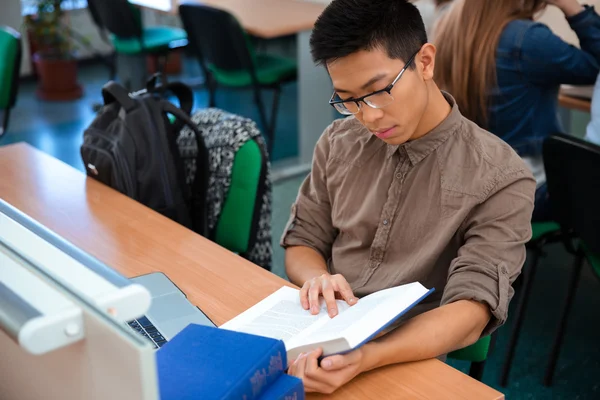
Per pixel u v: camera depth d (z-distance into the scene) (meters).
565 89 2.63
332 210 1.61
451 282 1.34
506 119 2.23
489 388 1.17
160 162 1.90
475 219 1.38
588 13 2.31
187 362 1.00
